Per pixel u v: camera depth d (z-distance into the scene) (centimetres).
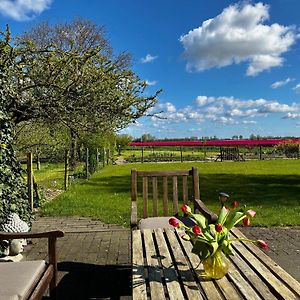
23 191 560
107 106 797
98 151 2308
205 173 1992
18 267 283
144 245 318
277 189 1230
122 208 867
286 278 230
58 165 2655
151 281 239
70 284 392
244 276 242
